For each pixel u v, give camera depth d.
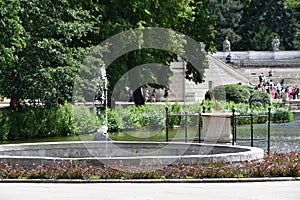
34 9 60.69
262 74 148.62
